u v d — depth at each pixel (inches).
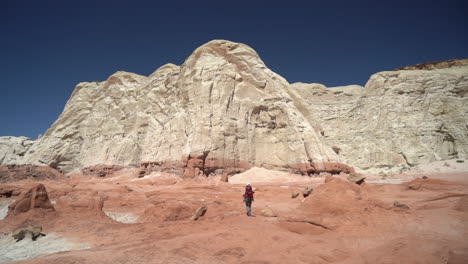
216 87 1792.6
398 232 275.9
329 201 421.4
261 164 1729.8
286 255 238.2
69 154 2416.3
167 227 386.0
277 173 1596.9
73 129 2544.3
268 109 1850.4
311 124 1897.1
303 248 256.2
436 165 1471.5
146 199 770.2
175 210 493.4
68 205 536.4
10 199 799.1
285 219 368.5
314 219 349.7
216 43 2009.1
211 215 491.2
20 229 365.1
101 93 2763.3
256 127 1809.8
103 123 2501.2
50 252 304.7
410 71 2118.6
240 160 1663.4
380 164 1828.2
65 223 442.6
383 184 883.4
